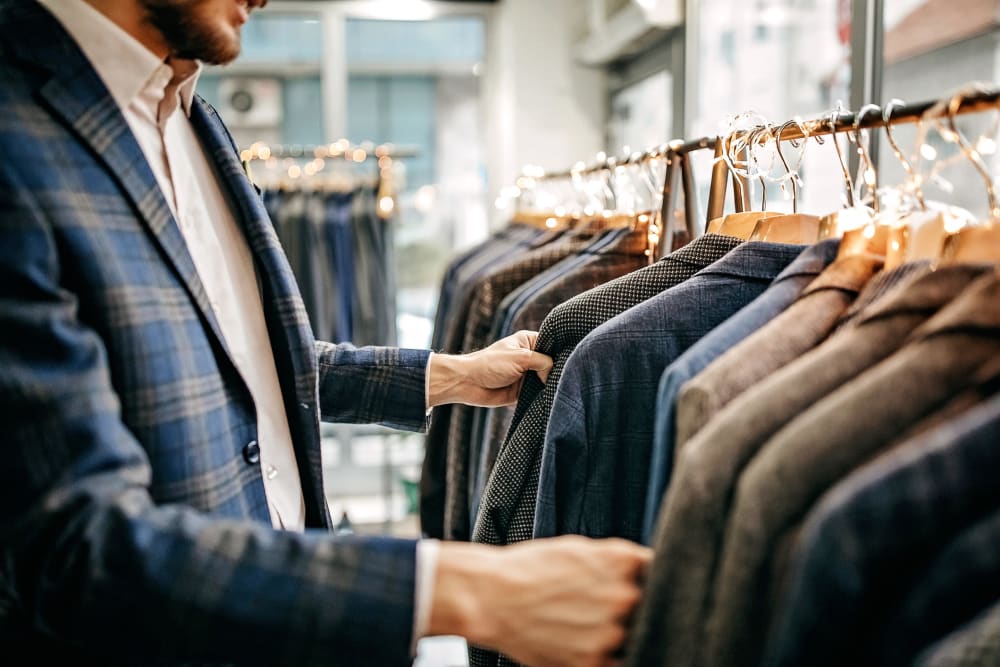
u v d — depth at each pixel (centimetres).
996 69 189
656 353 92
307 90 390
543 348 111
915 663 47
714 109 295
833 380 61
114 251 75
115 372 75
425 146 403
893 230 78
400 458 379
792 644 50
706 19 289
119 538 65
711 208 115
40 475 66
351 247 296
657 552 63
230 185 100
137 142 81
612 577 67
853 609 49
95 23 81
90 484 66
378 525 339
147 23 83
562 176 193
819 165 228
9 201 69
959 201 184
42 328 67
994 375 53
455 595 66
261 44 385
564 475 94
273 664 66
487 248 228
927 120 75
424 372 118
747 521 56
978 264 61
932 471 48
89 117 77
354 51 392
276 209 290
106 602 65
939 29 200
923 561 49
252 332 101
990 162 174
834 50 242
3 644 77
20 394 65
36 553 65
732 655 57
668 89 321
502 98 384
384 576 67
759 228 99
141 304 77
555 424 93
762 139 107
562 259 164
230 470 87
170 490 79
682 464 62
